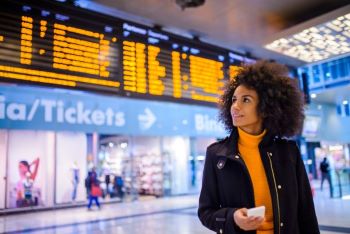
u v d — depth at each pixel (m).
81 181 11.96
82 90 3.44
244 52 5.02
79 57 3.49
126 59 3.82
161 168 14.23
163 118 11.64
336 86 5.36
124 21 3.86
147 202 12.17
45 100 9.28
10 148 10.70
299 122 1.55
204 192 1.53
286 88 1.54
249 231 1.34
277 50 4.29
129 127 10.86
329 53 4.42
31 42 3.23
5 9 3.14
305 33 3.74
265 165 1.43
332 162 10.43
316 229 1.50
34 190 10.97
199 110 12.43
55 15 3.41
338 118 6.50
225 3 3.53
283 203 1.38
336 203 8.66
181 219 7.37
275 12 3.75
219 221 1.35
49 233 6.60
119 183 13.20
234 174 1.43
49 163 11.39
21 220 8.84
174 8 3.65
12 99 8.77
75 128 9.74
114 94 3.66
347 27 3.62
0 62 3.03
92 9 3.63
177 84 4.22
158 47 4.13
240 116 1.47
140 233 6.05
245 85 1.50
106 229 6.66
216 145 1.58
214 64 4.65
